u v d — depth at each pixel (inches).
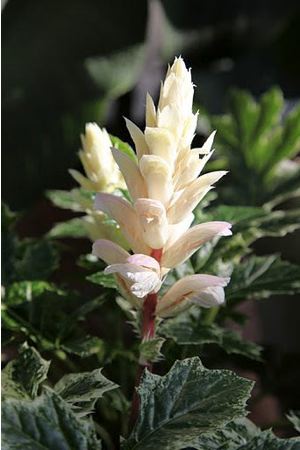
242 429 26.0
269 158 43.4
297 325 51.7
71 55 67.9
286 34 70.5
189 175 23.9
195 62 77.9
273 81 77.9
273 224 35.2
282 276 32.7
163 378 24.2
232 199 42.8
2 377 25.0
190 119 23.7
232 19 75.9
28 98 66.9
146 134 23.1
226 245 33.3
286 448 23.8
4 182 66.5
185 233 24.4
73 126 68.5
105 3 67.7
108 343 32.9
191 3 74.5
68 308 33.7
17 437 21.8
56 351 31.5
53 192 37.3
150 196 23.7
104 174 30.8
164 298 25.3
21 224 57.0
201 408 23.6
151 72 74.0
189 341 29.6
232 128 44.9
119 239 30.8
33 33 66.7
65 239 48.1
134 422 26.5
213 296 24.8
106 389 25.1
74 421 22.3
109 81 69.3
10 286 32.5
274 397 40.6
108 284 30.1
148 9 69.2
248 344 30.4
